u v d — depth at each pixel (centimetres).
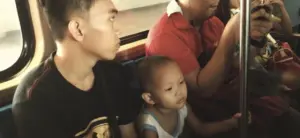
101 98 91
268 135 133
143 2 158
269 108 134
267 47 138
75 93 84
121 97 103
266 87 134
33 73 85
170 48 124
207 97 135
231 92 133
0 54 120
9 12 117
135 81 136
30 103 80
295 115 142
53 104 81
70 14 76
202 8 130
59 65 83
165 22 126
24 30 120
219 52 123
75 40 79
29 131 81
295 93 143
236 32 120
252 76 130
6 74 118
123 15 152
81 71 84
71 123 85
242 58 98
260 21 117
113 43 82
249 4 93
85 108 87
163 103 113
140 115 119
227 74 129
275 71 138
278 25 147
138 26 160
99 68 92
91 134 90
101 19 78
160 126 117
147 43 135
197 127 134
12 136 111
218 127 131
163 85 110
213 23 144
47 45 125
